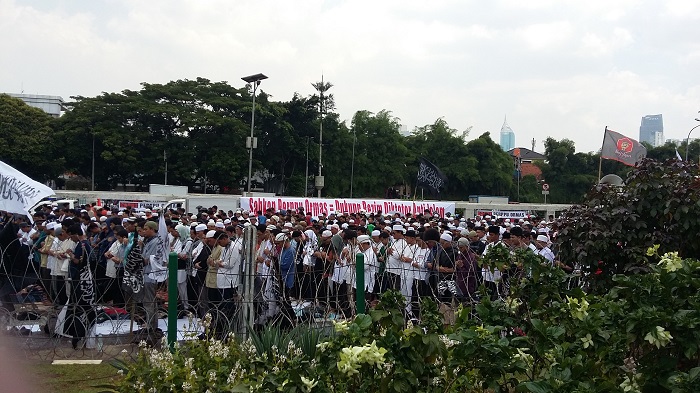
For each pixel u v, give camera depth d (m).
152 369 5.52
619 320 4.91
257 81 41.81
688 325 4.49
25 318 9.05
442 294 9.31
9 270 10.12
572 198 60.12
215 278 9.88
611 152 23.91
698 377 4.14
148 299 9.78
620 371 4.83
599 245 7.26
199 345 6.33
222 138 51.03
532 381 4.21
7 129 48.84
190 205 27.38
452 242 11.23
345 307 8.65
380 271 9.30
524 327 5.43
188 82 53.69
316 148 55.84
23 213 9.84
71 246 10.50
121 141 48.78
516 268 6.92
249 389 4.31
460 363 4.63
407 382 4.34
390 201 27.17
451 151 62.47
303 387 4.11
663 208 7.18
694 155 48.34
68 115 51.19
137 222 12.14
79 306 8.84
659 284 5.00
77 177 56.00
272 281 8.77
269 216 19.62
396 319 4.76
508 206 34.19
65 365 8.19
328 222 18.58
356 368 4.14
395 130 62.16
